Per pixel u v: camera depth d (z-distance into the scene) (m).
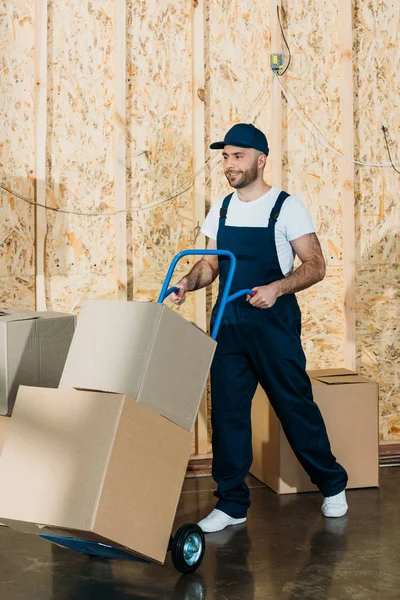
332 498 3.41
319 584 2.73
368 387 3.77
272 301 3.01
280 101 4.16
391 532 3.23
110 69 4.04
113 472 2.38
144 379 2.51
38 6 3.84
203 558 2.97
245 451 3.29
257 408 3.94
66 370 2.64
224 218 3.26
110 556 2.78
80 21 3.99
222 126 4.19
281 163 4.18
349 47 4.20
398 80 4.35
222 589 2.70
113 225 4.08
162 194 4.12
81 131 4.02
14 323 2.99
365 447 3.79
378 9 4.31
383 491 3.77
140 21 4.05
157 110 4.10
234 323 3.20
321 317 4.33
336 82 4.29
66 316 3.18
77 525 2.36
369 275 4.38
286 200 3.21
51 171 3.99
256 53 4.21
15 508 2.47
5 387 2.97
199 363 2.70
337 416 3.74
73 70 3.99
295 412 3.27
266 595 2.65
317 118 4.28
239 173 3.18
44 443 2.48
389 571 2.84
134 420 2.44
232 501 3.29
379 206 4.37
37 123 3.87
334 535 3.19
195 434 4.16
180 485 2.63
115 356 2.57
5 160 3.88
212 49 4.16
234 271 3.00
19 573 2.82
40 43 3.85
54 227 4.01
